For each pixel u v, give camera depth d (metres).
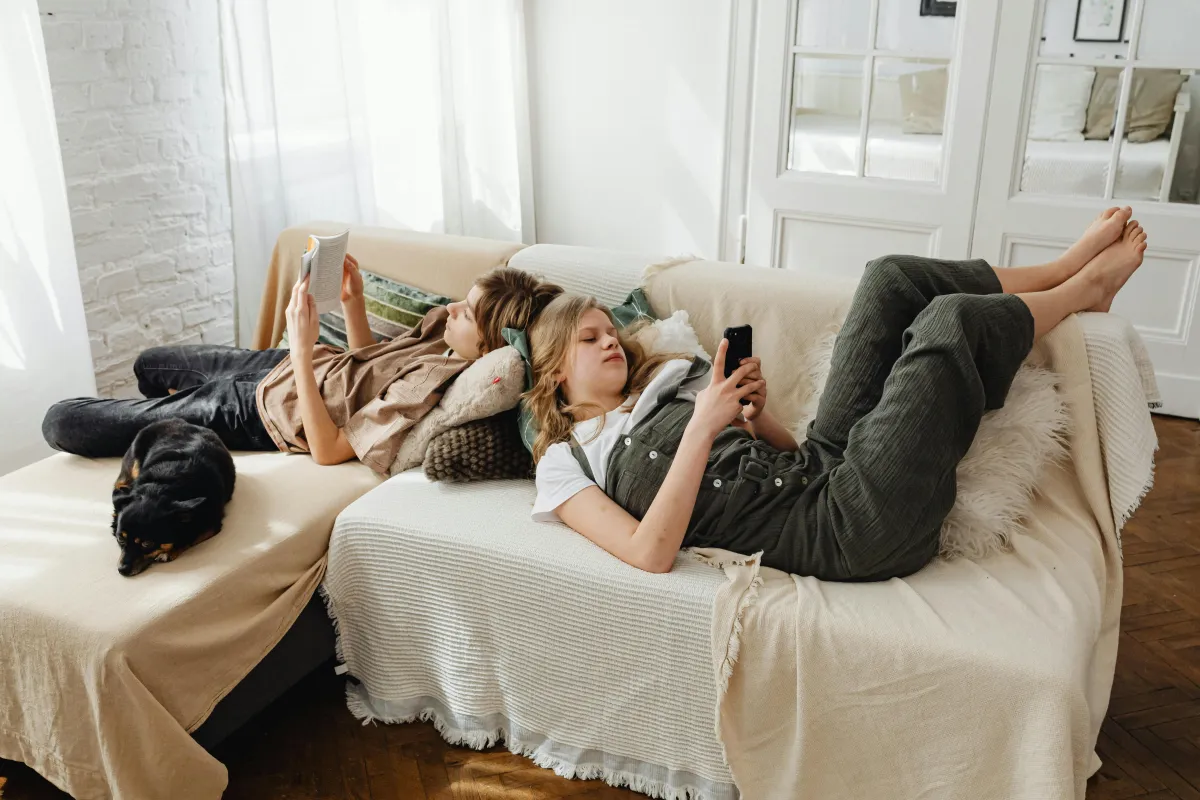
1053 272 1.93
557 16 3.93
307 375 2.06
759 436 1.88
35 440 2.49
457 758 1.81
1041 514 1.78
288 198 3.19
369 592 1.83
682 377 1.88
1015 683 1.36
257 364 2.26
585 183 4.11
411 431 2.03
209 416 2.13
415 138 3.74
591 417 1.86
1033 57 3.06
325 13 3.21
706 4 3.62
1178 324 3.16
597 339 1.91
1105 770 1.72
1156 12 2.91
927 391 1.58
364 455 2.02
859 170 3.42
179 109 2.97
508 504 1.84
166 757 1.55
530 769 1.77
